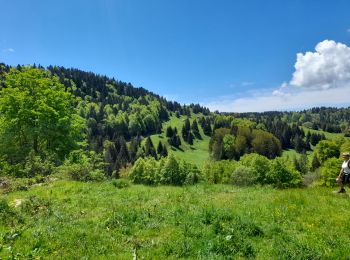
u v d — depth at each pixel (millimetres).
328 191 17281
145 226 11578
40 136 40562
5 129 39562
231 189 20281
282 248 9078
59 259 8992
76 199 17172
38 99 41250
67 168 27562
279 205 13672
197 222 11484
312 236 10117
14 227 11914
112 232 11047
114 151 175000
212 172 110812
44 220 12828
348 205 13531
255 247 9398
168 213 12797
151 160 112812
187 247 9398
